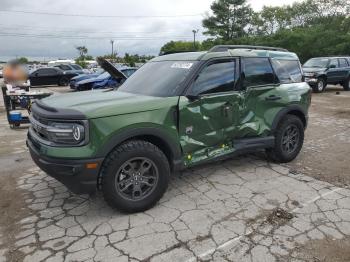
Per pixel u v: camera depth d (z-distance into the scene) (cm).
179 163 378
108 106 329
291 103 493
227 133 423
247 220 337
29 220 345
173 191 408
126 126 327
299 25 5253
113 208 354
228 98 416
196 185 425
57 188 425
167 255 283
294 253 284
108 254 285
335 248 291
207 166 495
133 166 344
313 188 414
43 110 341
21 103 816
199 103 385
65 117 312
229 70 427
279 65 497
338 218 340
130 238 308
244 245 296
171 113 362
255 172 471
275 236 309
